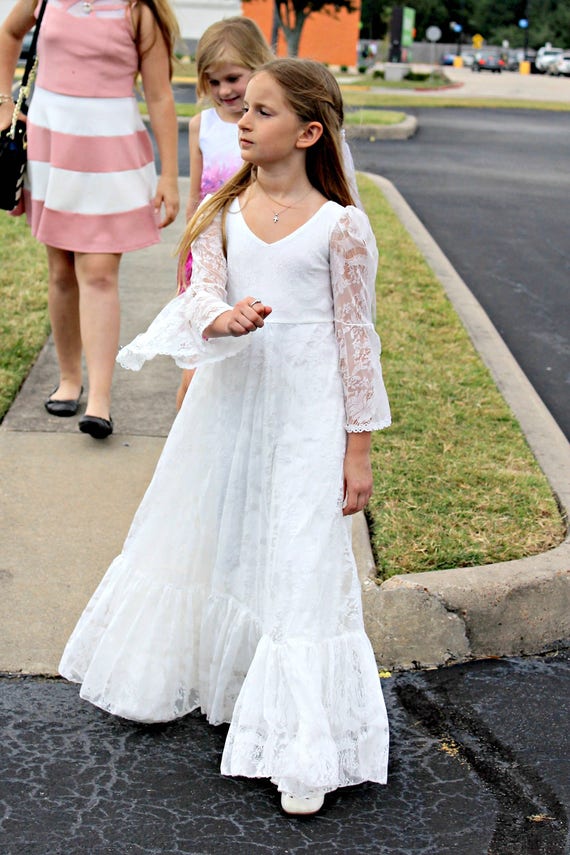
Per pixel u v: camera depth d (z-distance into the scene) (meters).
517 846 2.62
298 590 2.65
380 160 14.59
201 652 2.92
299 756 2.61
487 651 3.50
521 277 8.48
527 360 6.47
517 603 3.55
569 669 3.44
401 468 4.47
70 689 3.18
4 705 3.08
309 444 2.69
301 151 2.66
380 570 3.66
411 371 5.71
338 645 2.72
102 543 3.95
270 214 2.68
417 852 2.58
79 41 4.51
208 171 4.07
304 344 2.68
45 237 4.70
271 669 2.66
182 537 2.86
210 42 3.93
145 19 4.58
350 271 2.66
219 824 2.65
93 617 2.98
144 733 2.99
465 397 5.38
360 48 59.38
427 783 2.85
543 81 47.81
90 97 4.56
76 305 4.95
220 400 2.77
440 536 3.90
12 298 6.61
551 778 2.88
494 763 2.94
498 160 15.32
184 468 2.83
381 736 2.77
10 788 2.74
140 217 4.76
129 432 4.93
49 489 4.34
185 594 2.89
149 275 7.43
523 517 4.11
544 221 10.88
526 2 95.75
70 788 2.75
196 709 3.12
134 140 4.70
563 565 3.68
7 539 3.94
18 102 4.71
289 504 2.68
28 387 5.34
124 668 2.92
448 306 7.04
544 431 5.02
